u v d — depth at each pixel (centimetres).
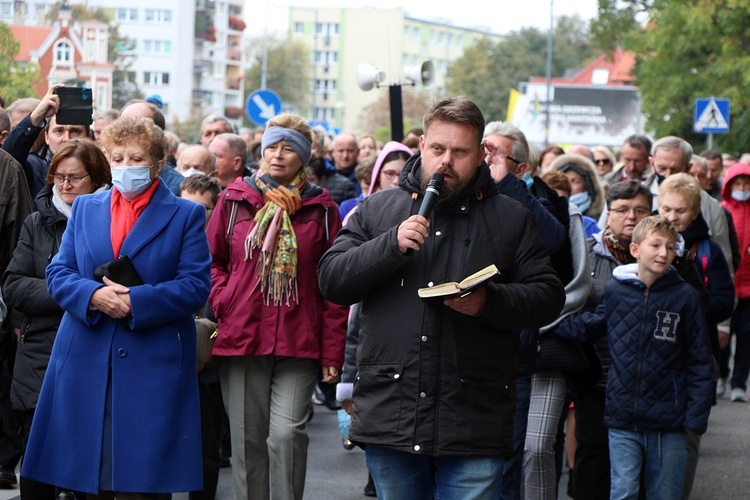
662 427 768
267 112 2688
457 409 538
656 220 771
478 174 557
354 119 16312
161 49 10412
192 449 634
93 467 618
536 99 6319
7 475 884
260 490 776
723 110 2502
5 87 2212
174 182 1018
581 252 759
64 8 2395
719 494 975
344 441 1004
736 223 1405
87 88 861
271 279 753
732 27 3044
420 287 544
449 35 17400
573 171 1124
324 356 764
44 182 880
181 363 635
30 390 740
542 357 746
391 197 566
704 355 766
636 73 3738
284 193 764
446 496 554
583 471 833
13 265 742
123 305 614
